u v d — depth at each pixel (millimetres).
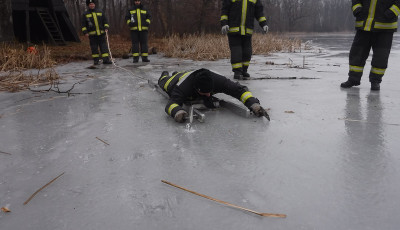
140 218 1933
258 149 2875
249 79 6574
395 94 4961
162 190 2234
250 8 6430
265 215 1923
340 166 2525
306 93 5094
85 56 11945
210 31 29344
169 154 2814
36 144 3139
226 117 3848
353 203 2033
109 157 2791
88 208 2051
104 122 3764
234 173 2447
